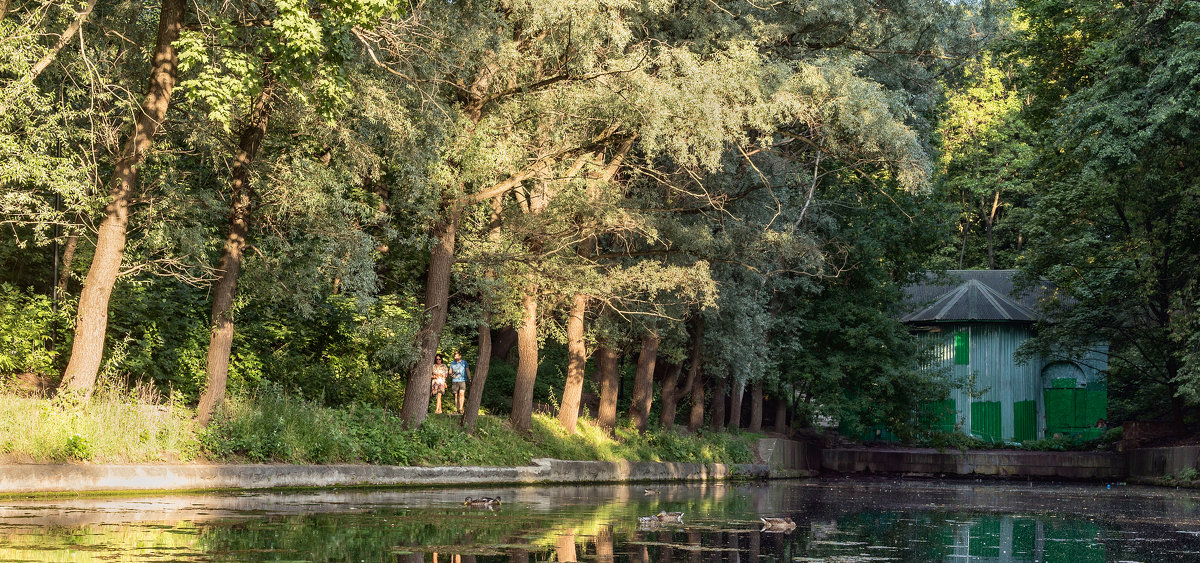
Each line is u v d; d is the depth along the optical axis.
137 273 22.69
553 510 16.67
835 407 51.84
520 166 26.41
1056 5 39.62
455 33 22.27
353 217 23.12
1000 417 59.69
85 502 14.71
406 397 26.73
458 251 28.33
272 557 9.29
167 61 19.17
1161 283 45.09
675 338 39.56
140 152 19.12
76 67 20.22
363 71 21.22
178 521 12.24
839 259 50.47
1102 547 12.99
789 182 36.28
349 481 21.48
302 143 22.48
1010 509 21.19
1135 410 57.50
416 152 21.84
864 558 10.97
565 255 29.81
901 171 30.66
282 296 23.75
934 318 60.62
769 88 29.22
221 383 20.94
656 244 33.69
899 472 55.50
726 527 14.39
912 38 36.62
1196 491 34.19
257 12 19.44
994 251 79.81
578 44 24.70
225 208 21.78
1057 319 50.88
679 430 42.88
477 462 27.00
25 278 25.34
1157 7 33.56
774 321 43.69
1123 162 32.91
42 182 18.11
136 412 18.39
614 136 28.66
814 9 32.69
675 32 31.25
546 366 42.97
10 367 20.61
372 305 26.69
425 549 10.41
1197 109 31.38
